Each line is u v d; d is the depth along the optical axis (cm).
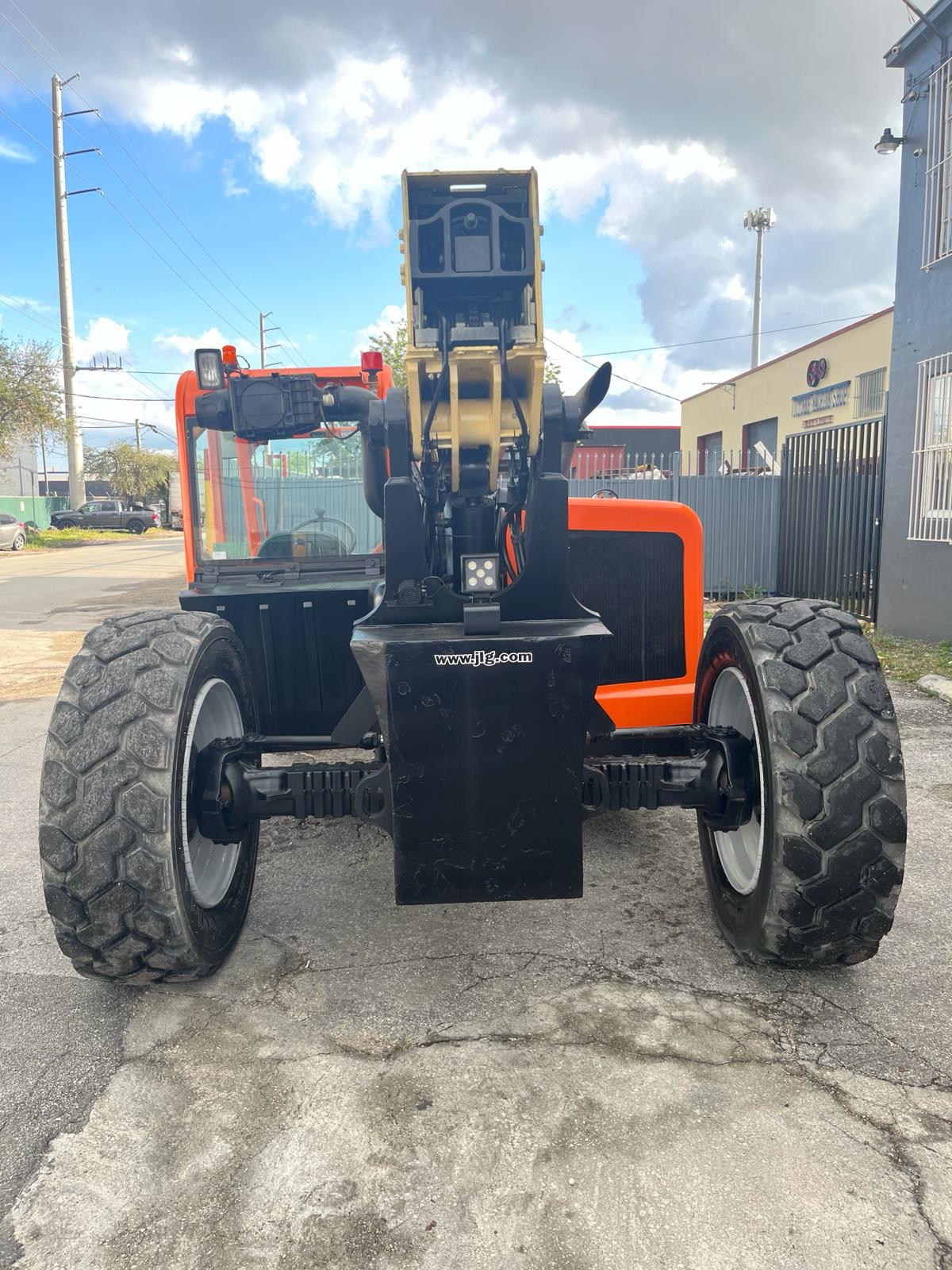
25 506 4400
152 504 6831
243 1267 174
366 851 394
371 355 402
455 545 260
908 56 888
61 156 4141
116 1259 176
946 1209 183
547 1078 227
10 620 1312
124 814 229
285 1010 262
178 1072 234
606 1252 174
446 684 222
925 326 874
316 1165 199
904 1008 256
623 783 265
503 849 236
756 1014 254
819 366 2512
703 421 3394
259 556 422
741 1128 207
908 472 905
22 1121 217
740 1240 176
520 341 223
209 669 265
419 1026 252
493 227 224
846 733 231
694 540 371
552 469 249
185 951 244
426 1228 181
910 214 895
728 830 272
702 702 311
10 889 367
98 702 237
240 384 271
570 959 288
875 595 1023
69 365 4284
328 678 393
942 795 448
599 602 362
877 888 234
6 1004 271
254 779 264
